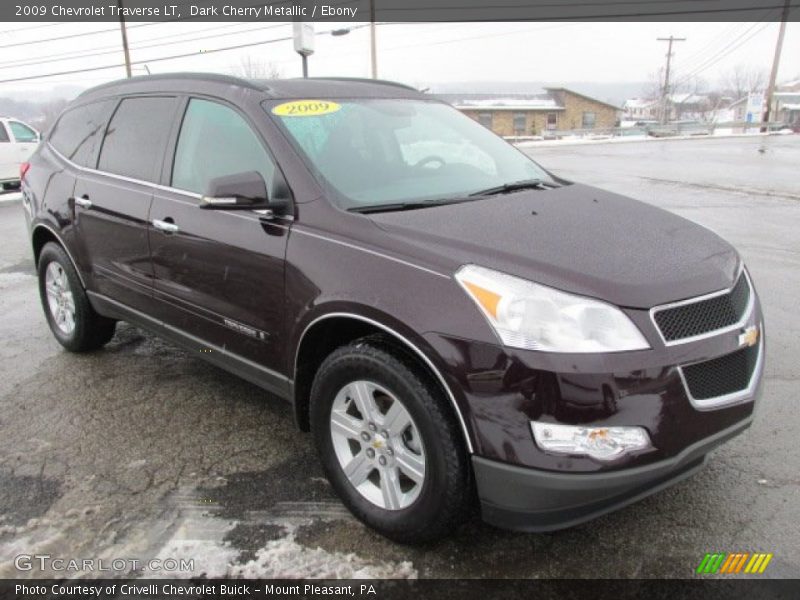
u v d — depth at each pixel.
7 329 5.57
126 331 5.46
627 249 2.68
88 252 4.37
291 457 3.48
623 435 2.27
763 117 48.47
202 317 3.55
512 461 2.32
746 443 3.46
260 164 3.27
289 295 2.97
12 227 11.13
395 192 3.22
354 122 3.54
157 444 3.62
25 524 2.95
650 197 12.30
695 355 2.39
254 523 2.94
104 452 3.55
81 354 4.95
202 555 2.74
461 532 2.84
